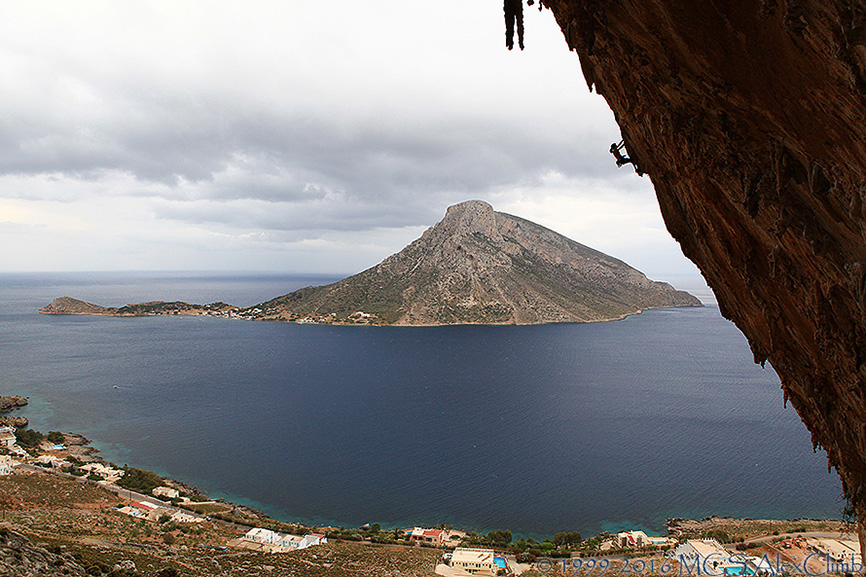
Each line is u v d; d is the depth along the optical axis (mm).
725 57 5578
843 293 6297
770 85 5445
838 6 4074
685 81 6305
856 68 4293
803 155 5727
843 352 6805
